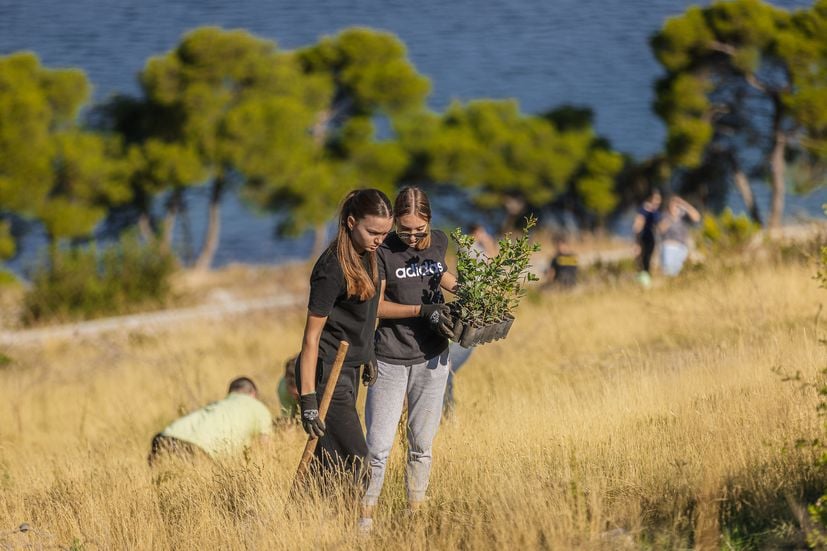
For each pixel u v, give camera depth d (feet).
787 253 146.10
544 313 147.74
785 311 110.11
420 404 55.93
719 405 67.36
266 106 373.81
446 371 56.03
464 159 389.39
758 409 64.49
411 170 405.39
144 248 276.21
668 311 119.03
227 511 60.75
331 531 53.06
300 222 388.78
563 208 417.49
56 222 367.25
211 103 372.17
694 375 81.82
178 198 401.90
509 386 100.01
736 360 84.84
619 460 59.82
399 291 54.75
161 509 63.93
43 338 226.58
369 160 400.67
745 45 354.95
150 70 373.40
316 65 416.87
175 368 157.17
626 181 409.90
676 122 368.89
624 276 195.52
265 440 77.71
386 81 407.64
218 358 168.66
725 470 54.34
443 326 53.88
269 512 56.95
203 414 79.82
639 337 117.80
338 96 422.41
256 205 388.78
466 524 53.01
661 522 50.67
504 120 402.93
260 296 305.53
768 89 360.89
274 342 182.29
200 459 76.07
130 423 114.21
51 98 380.37
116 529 59.72
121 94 400.06
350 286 52.65
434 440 69.67
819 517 45.80
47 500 68.44
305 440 75.82
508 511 52.16
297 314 226.79
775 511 50.21
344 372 54.75
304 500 55.57
